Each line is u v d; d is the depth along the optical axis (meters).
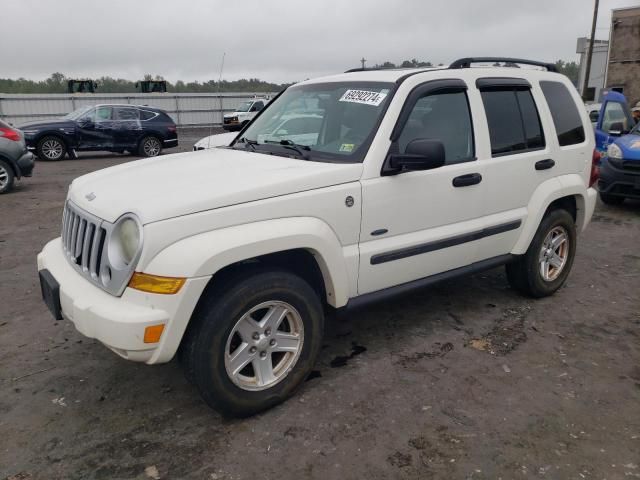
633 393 3.33
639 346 3.96
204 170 3.35
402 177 3.47
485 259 4.22
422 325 4.30
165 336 2.66
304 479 2.59
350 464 2.69
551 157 4.49
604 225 7.68
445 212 3.77
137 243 2.64
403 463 2.70
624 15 30.72
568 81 4.92
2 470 2.66
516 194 4.24
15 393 3.34
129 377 3.53
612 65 31.70
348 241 3.30
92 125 16.97
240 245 2.76
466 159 3.89
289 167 3.28
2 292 5.07
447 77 3.85
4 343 4.02
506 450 2.79
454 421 3.04
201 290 2.68
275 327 3.07
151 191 2.95
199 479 2.60
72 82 35.59
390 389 3.36
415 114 3.63
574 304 4.74
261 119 4.47
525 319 4.41
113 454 2.78
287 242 2.94
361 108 3.64
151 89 35.75
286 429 2.97
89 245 2.99
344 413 3.11
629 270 5.69
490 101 4.12
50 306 3.21
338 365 3.67
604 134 10.98
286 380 3.16
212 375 2.84
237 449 2.81
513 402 3.22
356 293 3.45
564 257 4.88
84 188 3.38
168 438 2.90
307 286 3.14
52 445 2.85
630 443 2.85
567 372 3.58
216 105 36.78
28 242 6.88
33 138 16.33
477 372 3.57
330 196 3.15
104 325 2.65
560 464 2.69
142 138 17.80
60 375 3.56
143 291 2.64
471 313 4.53
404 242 3.55
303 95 4.25
